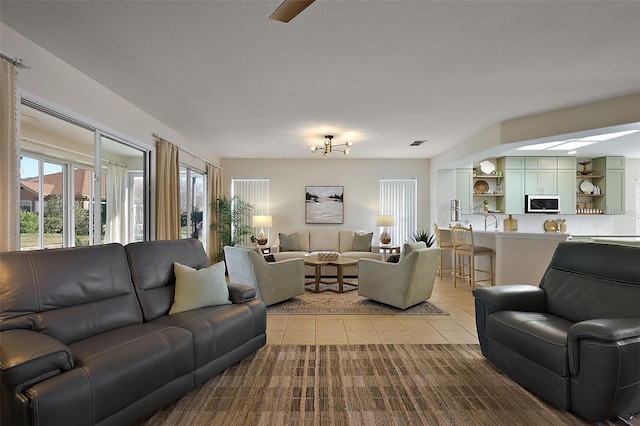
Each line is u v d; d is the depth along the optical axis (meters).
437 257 4.16
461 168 6.58
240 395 2.07
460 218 6.54
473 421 1.80
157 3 1.88
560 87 3.12
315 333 3.16
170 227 4.43
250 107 3.71
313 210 7.04
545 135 3.88
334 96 3.37
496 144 4.32
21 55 2.23
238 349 2.46
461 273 5.63
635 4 1.87
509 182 6.55
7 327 1.63
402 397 2.04
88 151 4.59
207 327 2.20
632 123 3.32
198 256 2.97
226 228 6.62
